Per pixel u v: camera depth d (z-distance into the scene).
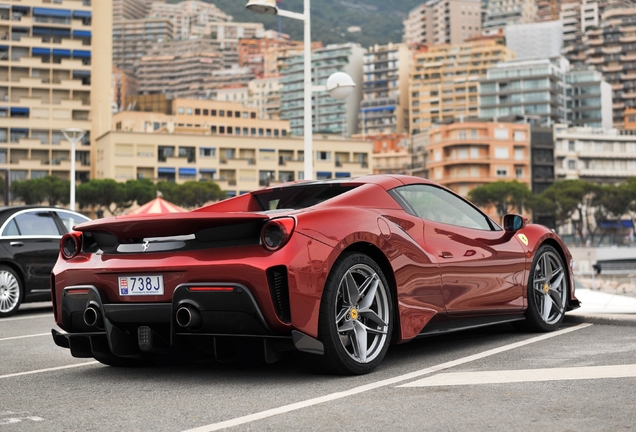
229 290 3.91
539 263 5.92
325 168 99.62
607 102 161.88
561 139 121.81
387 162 136.75
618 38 185.88
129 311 4.24
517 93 143.75
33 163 93.31
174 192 85.81
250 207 5.25
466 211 5.43
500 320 5.43
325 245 4.08
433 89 174.50
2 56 95.06
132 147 91.81
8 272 9.52
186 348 4.26
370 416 3.29
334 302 4.09
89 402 3.83
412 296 4.59
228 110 131.00
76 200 82.25
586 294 8.54
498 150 116.50
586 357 4.61
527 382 3.91
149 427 3.23
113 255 4.40
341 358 4.12
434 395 3.67
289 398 3.71
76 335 4.55
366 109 192.75
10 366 5.14
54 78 97.00
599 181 124.06
